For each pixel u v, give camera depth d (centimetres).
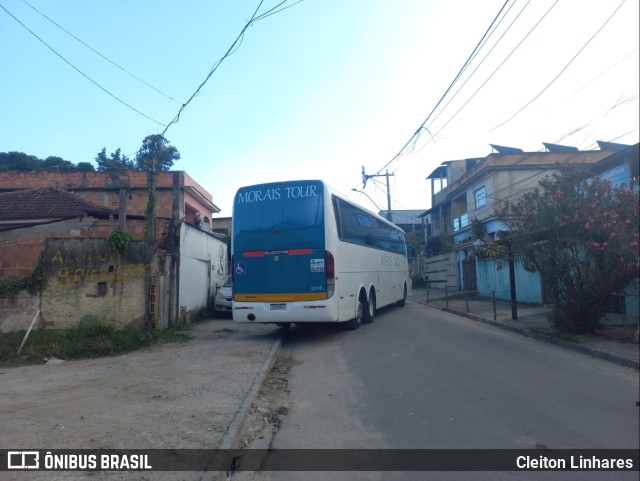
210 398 664
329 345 1123
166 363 911
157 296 1210
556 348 1015
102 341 1050
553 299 1133
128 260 1209
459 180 3216
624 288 1046
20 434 517
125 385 743
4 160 3206
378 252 1636
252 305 1143
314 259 1120
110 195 2275
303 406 666
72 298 1191
